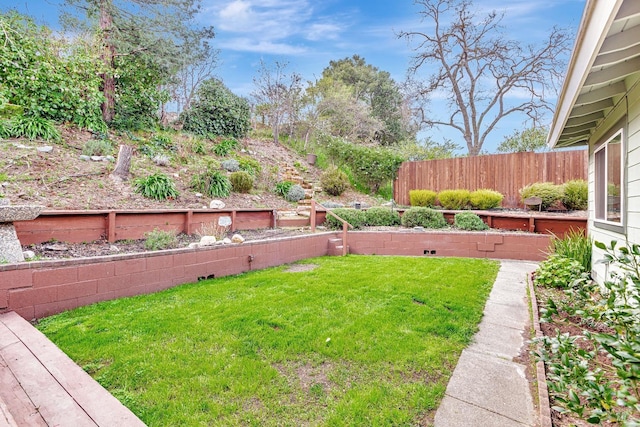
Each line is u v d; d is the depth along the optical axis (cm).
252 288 424
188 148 986
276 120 1448
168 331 289
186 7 1024
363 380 228
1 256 328
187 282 446
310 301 375
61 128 787
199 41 1115
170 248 482
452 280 482
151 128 1028
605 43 246
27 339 255
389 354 262
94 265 357
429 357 261
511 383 233
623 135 357
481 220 783
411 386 222
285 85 1449
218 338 279
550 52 1454
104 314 325
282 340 278
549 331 320
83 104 822
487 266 595
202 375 225
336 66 2853
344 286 438
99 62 850
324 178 1148
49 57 759
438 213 824
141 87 997
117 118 937
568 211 796
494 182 956
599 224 463
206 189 780
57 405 179
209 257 473
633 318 196
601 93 352
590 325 319
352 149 1320
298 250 630
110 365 233
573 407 163
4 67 704
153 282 409
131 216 525
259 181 1002
